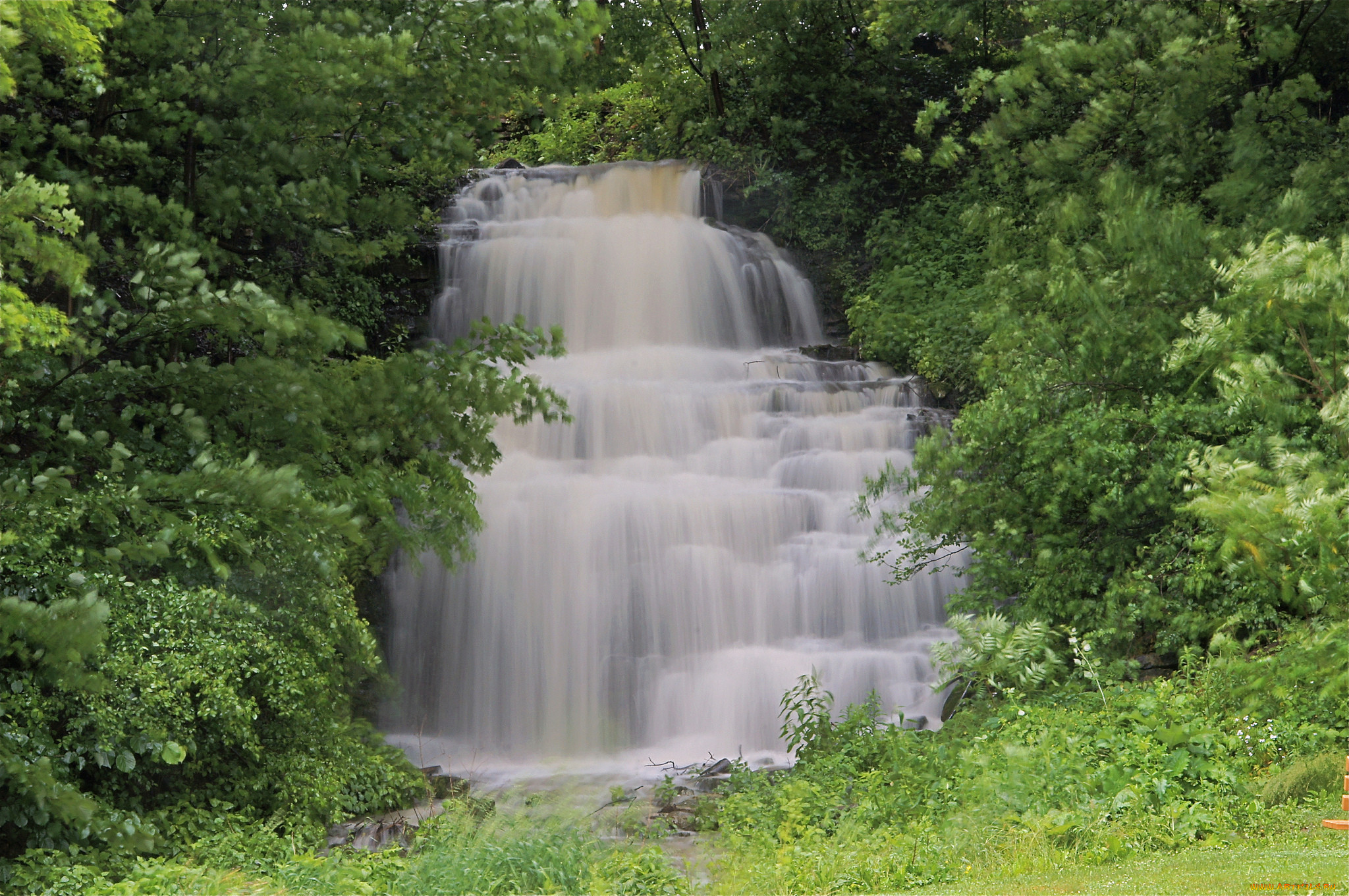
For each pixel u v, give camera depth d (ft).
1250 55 61.36
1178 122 56.13
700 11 98.22
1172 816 29.45
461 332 81.25
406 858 35.12
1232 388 33.27
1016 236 59.93
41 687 32.42
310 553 38.37
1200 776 31.96
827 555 61.26
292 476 33.14
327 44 42.27
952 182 91.45
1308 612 33.65
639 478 65.57
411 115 46.96
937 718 53.16
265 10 44.06
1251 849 25.80
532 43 44.47
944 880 27.09
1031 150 59.88
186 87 42.75
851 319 83.61
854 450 67.46
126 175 48.98
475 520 44.42
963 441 50.16
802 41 97.09
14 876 29.73
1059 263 49.11
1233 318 33.35
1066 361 46.19
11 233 30.27
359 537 34.40
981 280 79.66
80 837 32.09
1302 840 26.55
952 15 83.56
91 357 37.47
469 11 44.78
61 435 36.09
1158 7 56.13
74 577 31.45
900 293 82.84
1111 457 43.09
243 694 37.06
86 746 32.01
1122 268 46.19
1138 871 24.02
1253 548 29.25
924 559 60.44
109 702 32.14
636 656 59.41
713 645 60.13
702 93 101.55
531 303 83.71
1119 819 29.66
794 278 89.51
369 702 55.88
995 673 42.06
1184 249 43.88
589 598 59.88
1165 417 42.68
